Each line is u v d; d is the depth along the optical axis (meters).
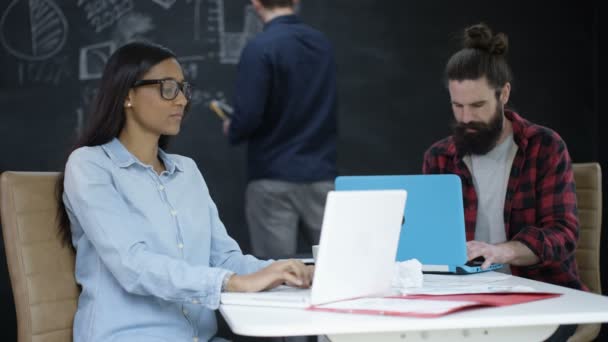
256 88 3.67
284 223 3.83
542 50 4.74
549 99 4.74
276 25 3.72
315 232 3.87
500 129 2.59
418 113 4.66
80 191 1.95
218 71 4.45
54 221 2.11
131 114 2.08
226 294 1.75
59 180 2.11
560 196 2.54
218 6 4.44
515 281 2.00
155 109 2.04
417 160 4.66
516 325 1.45
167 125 2.06
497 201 2.64
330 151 3.86
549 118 4.74
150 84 2.04
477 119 2.56
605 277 4.55
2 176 2.07
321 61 3.79
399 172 4.64
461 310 1.51
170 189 2.10
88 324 1.98
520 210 2.59
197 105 4.42
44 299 2.04
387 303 1.59
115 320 1.96
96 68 4.32
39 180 2.12
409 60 4.65
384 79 4.63
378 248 1.72
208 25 4.43
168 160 2.15
